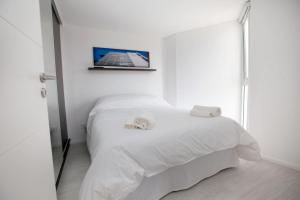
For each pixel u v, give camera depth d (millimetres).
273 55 2078
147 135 1410
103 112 2381
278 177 1812
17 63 544
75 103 3039
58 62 2494
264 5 2117
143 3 2275
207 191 1601
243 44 2873
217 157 1858
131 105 2797
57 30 2533
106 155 1189
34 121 673
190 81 3396
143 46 3492
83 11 2439
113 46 3238
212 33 3127
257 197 1501
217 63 3145
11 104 495
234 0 2285
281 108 2057
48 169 812
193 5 2375
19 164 530
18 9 568
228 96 3100
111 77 3256
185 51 3385
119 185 1118
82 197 1092
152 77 3627
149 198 1420
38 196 673
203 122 1771
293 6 1874
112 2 2227
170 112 2338
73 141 3080
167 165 1391
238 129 1896
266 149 2229
